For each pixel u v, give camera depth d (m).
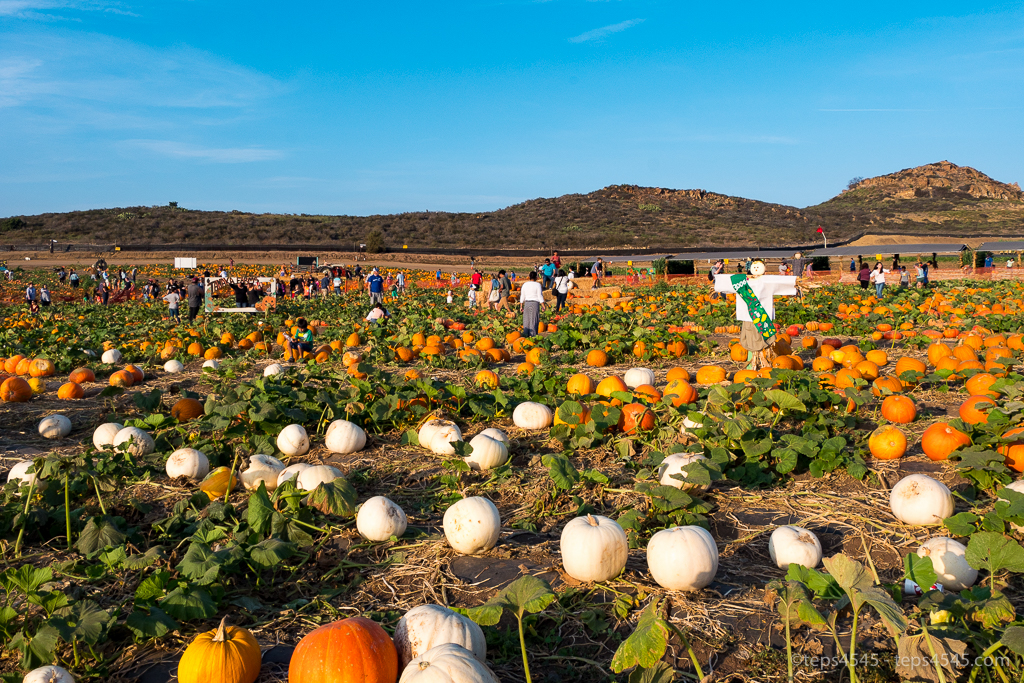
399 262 67.50
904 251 48.91
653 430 6.69
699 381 9.18
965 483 5.31
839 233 109.88
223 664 3.03
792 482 5.55
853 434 6.66
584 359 11.98
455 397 7.73
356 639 3.00
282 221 95.56
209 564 3.75
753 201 156.25
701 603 3.73
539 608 3.01
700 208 136.62
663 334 13.26
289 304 26.98
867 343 11.56
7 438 7.50
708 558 3.82
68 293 36.31
